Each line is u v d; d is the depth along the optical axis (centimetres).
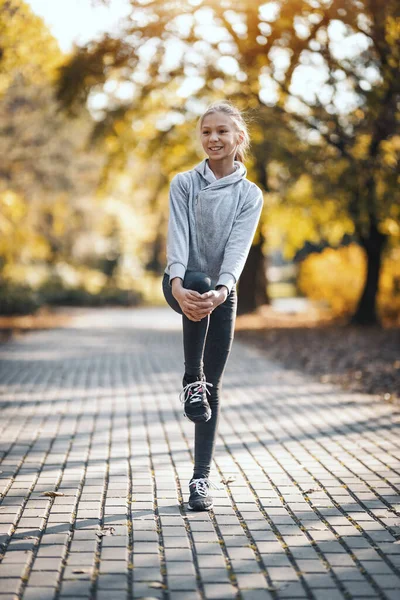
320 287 2338
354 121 1477
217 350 417
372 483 489
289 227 2169
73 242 2958
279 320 2264
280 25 1302
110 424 708
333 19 1240
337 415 754
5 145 2434
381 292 2122
